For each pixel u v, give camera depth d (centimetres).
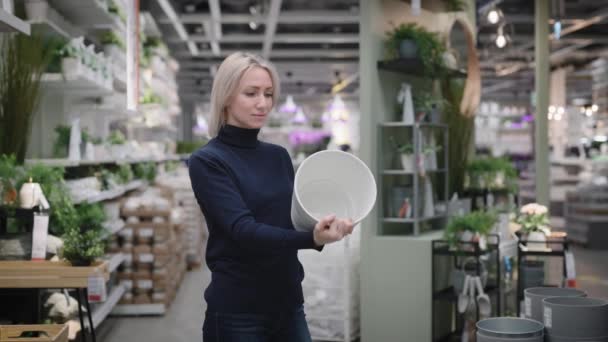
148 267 697
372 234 558
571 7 1202
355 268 575
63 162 515
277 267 218
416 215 561
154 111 959
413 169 562
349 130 2662
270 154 226
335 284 562
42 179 442
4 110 475
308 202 221
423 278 543
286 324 223
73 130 560
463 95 652
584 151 1697
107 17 664
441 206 611
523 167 1764
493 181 674
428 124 577
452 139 657
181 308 723
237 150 220
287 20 1202
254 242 198
